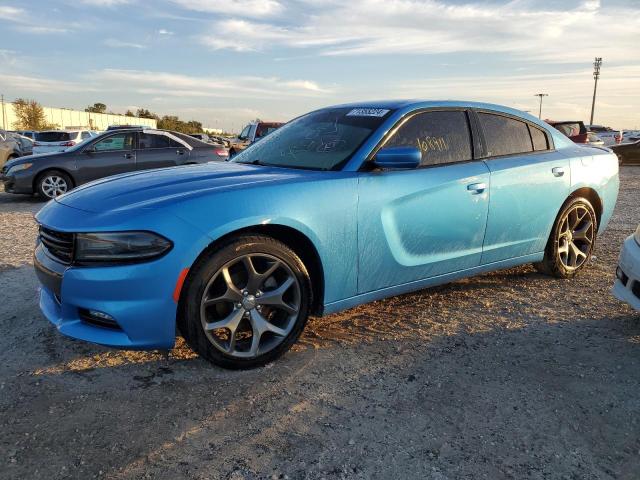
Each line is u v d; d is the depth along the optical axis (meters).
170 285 2.60
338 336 3.42
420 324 3.63
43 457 2.19
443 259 3.61
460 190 3.59
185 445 2.28
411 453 2.23
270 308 3.05
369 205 3.17
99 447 2.26
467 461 2.18
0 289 4.34
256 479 2.07
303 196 2.94
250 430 2.39
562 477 2.09
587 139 16.98
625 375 2.90
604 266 5.11
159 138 10.96
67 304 2.70
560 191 4.26
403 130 3.53
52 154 10.41
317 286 3.16
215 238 2.66
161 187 2.95
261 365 2.97
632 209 9.09
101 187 3.11
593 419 2.48
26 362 3.04
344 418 2.48
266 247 2.86
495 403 2.62
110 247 2.58
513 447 2.27
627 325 3.61
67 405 2.59
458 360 3.09
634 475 2.11
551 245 4.39
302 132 3.88
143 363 3.03
